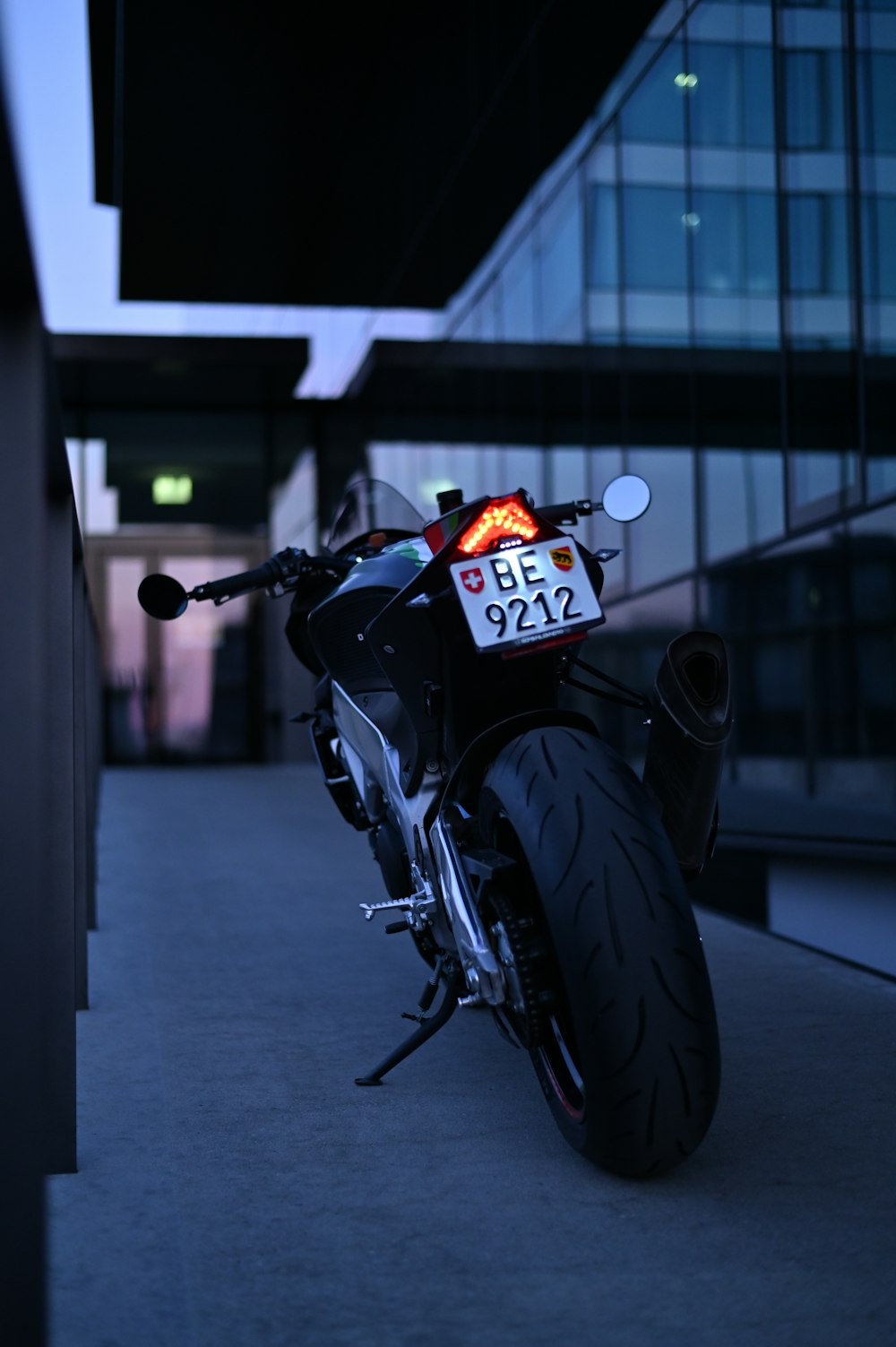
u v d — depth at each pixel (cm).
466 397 1160
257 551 1862
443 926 256
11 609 157
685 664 236
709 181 691
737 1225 198
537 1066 236
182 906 539
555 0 903
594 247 852
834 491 591
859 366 567
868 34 546
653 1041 204
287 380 1758
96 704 722
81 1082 285
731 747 702
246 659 1841
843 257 575
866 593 582
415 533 323
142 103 1156
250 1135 247
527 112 970
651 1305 171
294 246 1514
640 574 802
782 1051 305
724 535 693
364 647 290
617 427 824
